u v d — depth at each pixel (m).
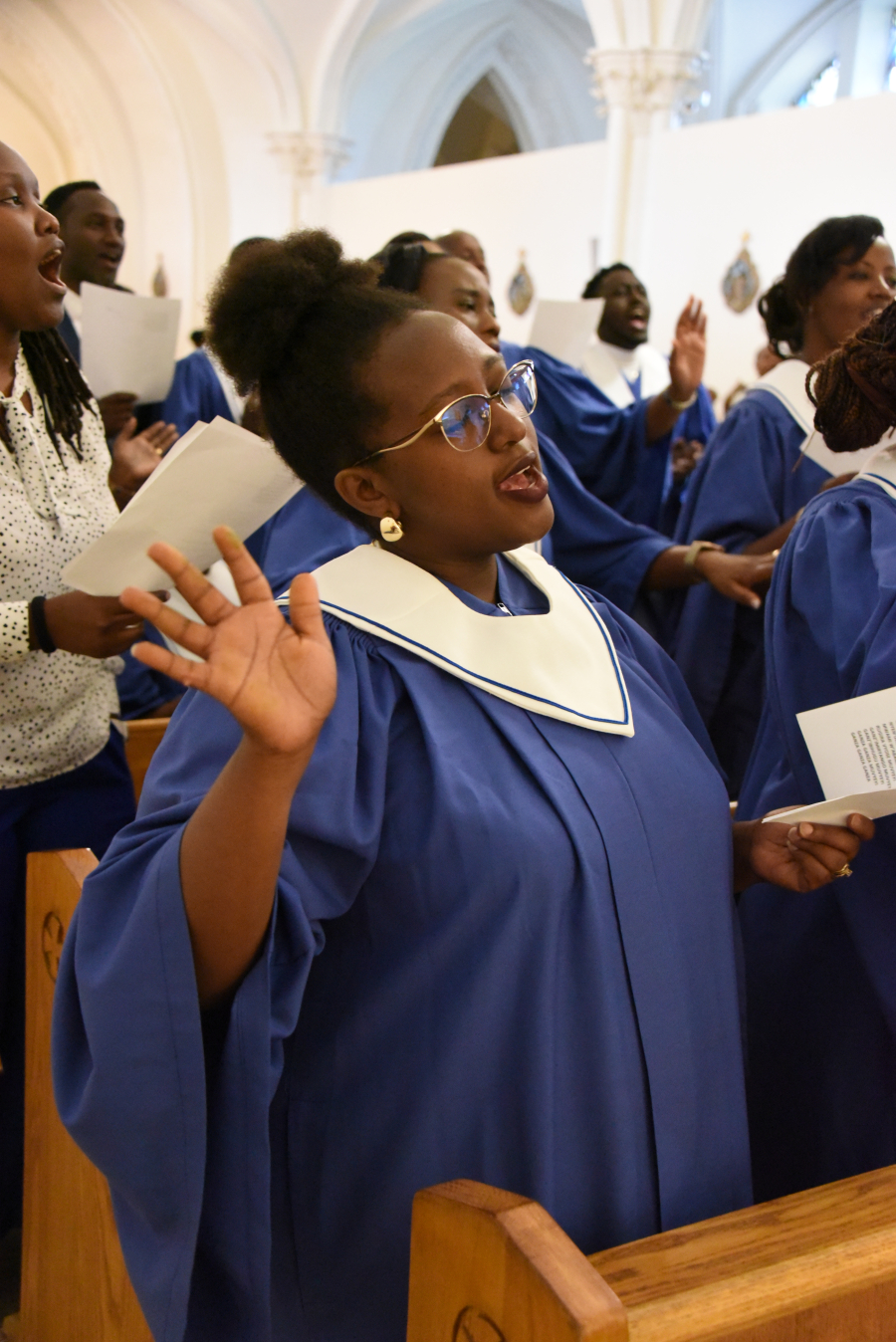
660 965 1.29
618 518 3.34
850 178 8.30
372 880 1.26
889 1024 1.59
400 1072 1.27
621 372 5.14
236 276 1.33
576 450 4.00
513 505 1.31
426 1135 1.25
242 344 1.33
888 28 12.38
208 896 1.05
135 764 2.74
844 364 1.71
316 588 0.99
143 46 14.34
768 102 13.38
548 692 1.32
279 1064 1.14
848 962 1.71
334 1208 1.30
